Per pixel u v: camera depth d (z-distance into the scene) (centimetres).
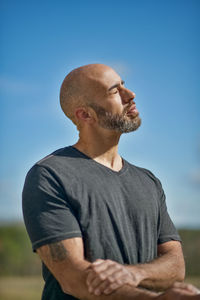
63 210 235
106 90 268
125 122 265
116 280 208
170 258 250
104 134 267
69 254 225
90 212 238
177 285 193
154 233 262
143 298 195
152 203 265
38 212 236
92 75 273
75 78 278
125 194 256
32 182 244
